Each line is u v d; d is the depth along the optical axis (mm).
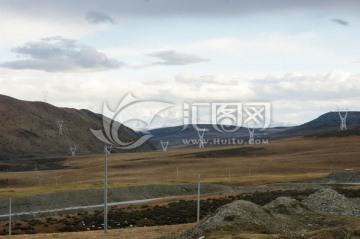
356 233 43969
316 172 184250
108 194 125938
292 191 110938
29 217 99625
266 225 47188
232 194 112688
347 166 198375
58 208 112375
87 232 61031
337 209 61344
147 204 104938
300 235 41000
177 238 46719
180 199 109562
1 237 55844
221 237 41531
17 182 176750
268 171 193750
